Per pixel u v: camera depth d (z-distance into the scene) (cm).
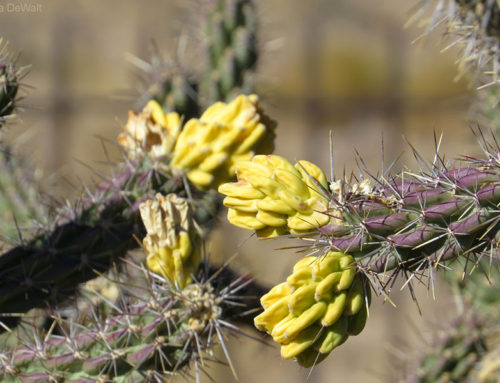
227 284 44
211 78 66
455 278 60
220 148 45
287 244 99
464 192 37
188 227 42
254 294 47
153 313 42
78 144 129
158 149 46
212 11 66
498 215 37
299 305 37
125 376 42
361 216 38
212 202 53
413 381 58
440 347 58
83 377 42
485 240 38
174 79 61
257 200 38
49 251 45
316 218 38
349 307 37
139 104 61
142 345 42
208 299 42
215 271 45
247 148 45
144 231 46
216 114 45
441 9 46
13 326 46
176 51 72
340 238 38
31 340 48
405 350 92
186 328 42
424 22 48
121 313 42
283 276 51
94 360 42
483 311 59
